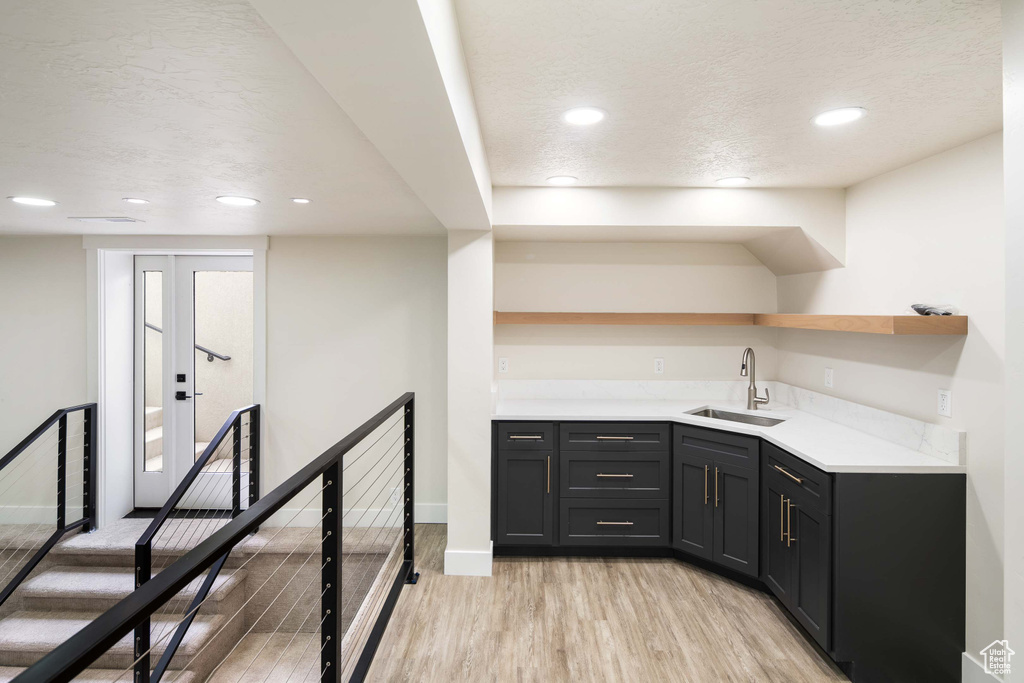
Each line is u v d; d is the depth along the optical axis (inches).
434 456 159.3
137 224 138.3
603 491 130.7
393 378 158.6
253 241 156.3
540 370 156.6
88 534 148.6
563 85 69.5
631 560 132.7
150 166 86.1
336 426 158.6
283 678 119.1
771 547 110.8
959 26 55.6
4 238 155.8
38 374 156.8
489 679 88.9
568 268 154.9
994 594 83.4
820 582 92.7
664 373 155.9
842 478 88.8
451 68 48.8
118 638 32.1
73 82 55.9
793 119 81.1
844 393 121.6
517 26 55.2
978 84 69.1
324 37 36.5
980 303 86.0
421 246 157.6
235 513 149.9
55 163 84.1
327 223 137.3
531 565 130.3
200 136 72.1
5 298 156.3
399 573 117.9
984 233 85.7
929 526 88.8
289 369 158.2
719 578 123.6
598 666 92.4
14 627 123.5
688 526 127.3
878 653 88.9
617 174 111.7
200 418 168.1
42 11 42.7
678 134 87.9
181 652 115.4
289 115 64.7
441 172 71.8
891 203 107.0
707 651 96.4
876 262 111.5
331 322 158.1
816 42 58.9
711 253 154.1
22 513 156.1
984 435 84.9
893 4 51.6
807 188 121.8
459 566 125.3
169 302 166.4
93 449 153.4
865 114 79.0
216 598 128.2
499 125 84.0
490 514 125.9
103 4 41.7
